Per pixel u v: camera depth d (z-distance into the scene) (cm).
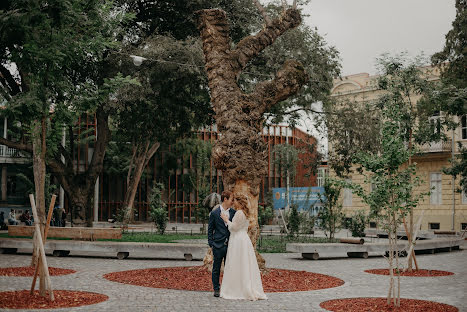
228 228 895
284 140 5162
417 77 1628
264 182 5041
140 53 2134
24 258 1589
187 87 2311
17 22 808
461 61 3042
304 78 1296
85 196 2569
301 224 2503
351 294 946
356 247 1772
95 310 734
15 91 2059
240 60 1281
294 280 1123
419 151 1334
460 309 797
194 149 4944
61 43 897
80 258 1628
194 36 2467
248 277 873
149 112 2338
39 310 716
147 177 5094
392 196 848
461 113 2041
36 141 973
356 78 3981
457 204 3538
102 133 2597
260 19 2439
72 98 957
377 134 2539
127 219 3216
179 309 768
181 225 4497
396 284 1099
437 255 1956
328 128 2709
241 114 1216
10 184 4619
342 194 3953
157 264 1463
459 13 3102
